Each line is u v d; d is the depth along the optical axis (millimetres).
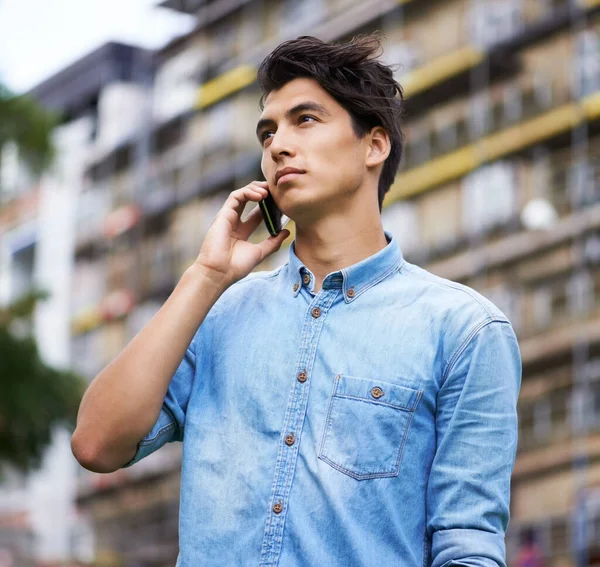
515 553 18438
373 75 2227
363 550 1925
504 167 20859
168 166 28422
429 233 21688
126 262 28641
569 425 18766
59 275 29797
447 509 1977
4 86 14008
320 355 2049
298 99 2178
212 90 27625
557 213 20047
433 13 22453
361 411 1987
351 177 2166
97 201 29766
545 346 19500
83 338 29234
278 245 2232
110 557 25438
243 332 2137
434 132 22016
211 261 2121
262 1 26562
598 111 19906
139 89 30422
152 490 25250
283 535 1944
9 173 14492
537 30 20734
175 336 2059
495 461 2000
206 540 1984
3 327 13391
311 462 1969
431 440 2025
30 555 25484
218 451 2035
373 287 2111
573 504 18219
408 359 2029
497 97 21219
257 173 26172
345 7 24125
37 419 13008
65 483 26672
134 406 2023
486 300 2104
